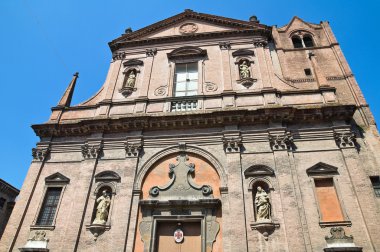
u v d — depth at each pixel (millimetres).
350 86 20656
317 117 17500
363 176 15195
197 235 15359
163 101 20203
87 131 19312
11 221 16516
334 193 15352
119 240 15055
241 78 20609
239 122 17953
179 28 24938
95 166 17906
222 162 16938
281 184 15508
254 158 16797
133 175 17125
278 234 14273
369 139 17328
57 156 18922
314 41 24219
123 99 21000
